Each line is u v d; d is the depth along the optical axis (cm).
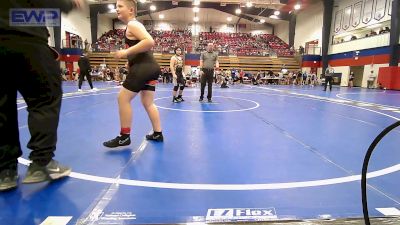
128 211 182
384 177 246
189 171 256
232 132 424
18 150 217
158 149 325
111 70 2616
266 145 351
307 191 217
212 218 175
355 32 2383
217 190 217
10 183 209
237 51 3212
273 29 4038
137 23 312
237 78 2600
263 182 234
